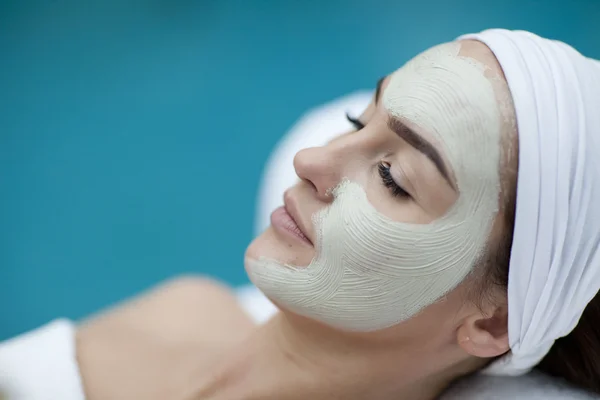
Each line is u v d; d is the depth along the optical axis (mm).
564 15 2717
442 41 2691
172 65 2643
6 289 2129
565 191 1014
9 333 2055
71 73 2578
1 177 2318
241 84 2611
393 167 1047
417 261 1050
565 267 1063
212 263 2270
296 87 2613
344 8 2801
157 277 2225
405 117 1030
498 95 1020
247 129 2510
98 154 2414
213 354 1446
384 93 1090
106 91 2555
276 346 1256
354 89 2607
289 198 1132
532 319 1104
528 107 1006
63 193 2320
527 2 2760
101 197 2334
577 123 1019
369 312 1098
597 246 1062
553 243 1041
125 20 2729
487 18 2729
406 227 1040
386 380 1225
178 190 2379
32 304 2115
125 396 1369
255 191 2400
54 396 1335
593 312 1180
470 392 1274
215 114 2539
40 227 2248
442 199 1025
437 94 1028
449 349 1184
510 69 1028
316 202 1109
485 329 1147
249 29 2746
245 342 1321
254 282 1151
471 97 1016
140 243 2273
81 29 2686
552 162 1005
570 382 1290
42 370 1353
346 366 1205
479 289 1093
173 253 2270
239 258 2291
